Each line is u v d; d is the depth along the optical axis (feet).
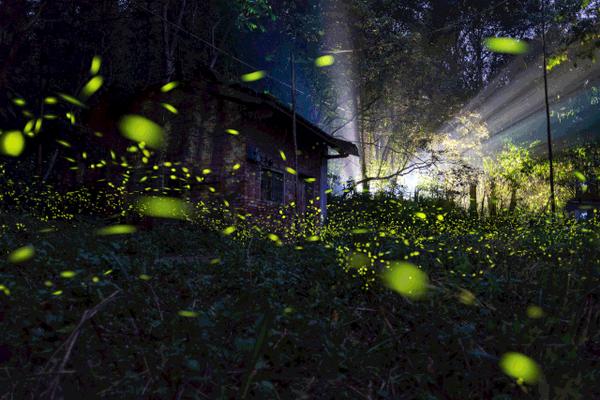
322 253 19.66
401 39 82.23
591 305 9.56
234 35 77.15
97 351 8.48
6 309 10.33
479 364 8.66
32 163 39.93
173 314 9.57
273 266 17.99
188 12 68.44
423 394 8.06
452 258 18.62
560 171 61.87
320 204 51.11
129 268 14.38
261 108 38.81
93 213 38.45
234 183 39.06
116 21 57.47
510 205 64.39
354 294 14.40
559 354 8.33
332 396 8.05
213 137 39.96
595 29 37.27
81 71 53.21
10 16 34.60
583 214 34.30
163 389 7.15
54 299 10.57
